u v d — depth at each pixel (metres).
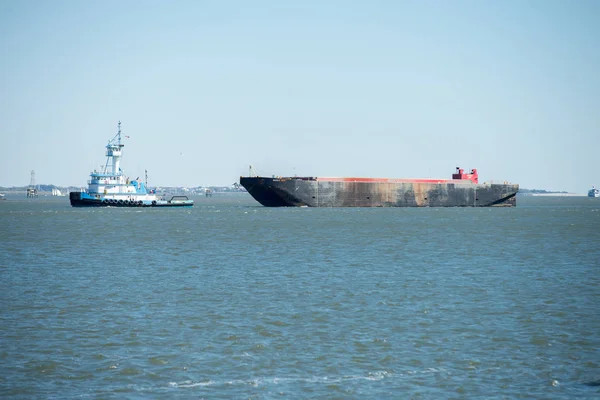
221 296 85.88
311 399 50.28
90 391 51.56
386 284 95.31
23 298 84.38
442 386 52.78
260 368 56.69
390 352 61.03
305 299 83.94
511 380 53.97
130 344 63.22
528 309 78.25
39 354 60.00
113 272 107.62
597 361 58.38
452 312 76.62
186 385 52.84
